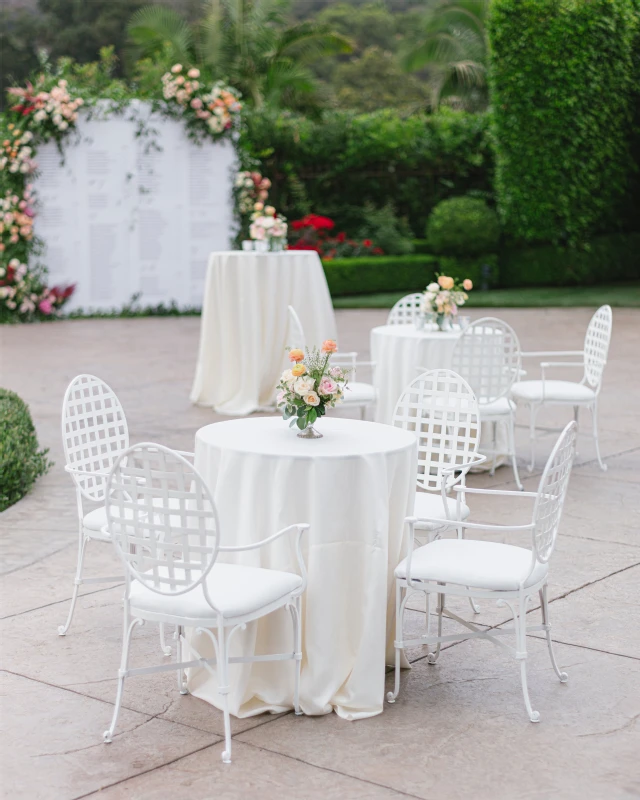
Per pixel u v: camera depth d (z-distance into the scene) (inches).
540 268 698.2
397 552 143.6
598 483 251.4
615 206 725.3
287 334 340.5
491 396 243.8
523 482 254.2
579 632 161.5
